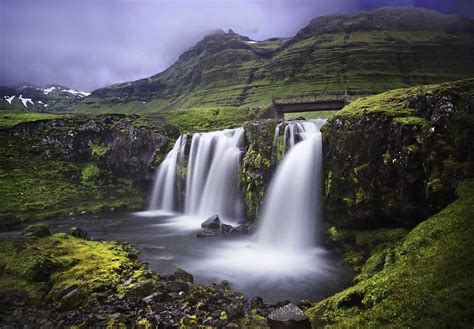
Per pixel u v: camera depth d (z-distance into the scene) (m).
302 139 45.22
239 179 53.44
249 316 22.70
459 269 17.08
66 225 55.88
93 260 31.59
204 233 47.06
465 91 31.28
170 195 71.31
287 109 83.94
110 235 48.38
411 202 31.20
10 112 135.88
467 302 14.36
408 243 23.62
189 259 36.66
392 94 41.28
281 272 32.44
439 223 23.56
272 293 27.91
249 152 51.84
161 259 36.69
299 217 42.53
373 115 35.44
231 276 31.62
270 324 20.27
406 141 31.47
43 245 35.12
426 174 29.58
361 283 22.88
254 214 48.06
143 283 25.89
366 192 35.28
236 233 46.41
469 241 19.20
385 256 27.00
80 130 88.44
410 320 15.04
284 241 42.31
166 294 25.23
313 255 36.59
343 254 34.81
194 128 93.50
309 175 42.44
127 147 80.56
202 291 25.84
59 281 27.16
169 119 102.81
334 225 38.75
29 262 28.28
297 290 28.39
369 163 35.03
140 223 57.47
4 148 84.31
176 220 60.09
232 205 55.19
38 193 71.06
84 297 24.84
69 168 82.75
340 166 38.38
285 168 45.78
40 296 25.02
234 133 58.78
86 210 66.94
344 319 19.14
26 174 77.19
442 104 30.69
